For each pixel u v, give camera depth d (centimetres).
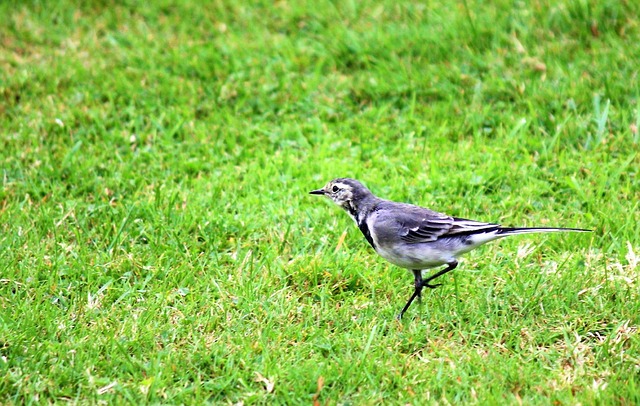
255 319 1052
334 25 1752
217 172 1379
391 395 921
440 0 1775
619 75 1503
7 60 1700
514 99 1503
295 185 1336
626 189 1280
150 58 1681
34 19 1841
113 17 1848
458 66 1583
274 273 1138
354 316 1070
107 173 1379
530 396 909
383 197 1299
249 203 1301
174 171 1388
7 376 924
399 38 1673
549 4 1667
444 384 927
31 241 1194
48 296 1097
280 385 929
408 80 1555
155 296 1091
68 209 1269
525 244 1188
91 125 1492
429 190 1314
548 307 1057
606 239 1202
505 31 1653
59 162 1393
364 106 1544
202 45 1733
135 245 1203
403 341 1010
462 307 1064
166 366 950
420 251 1035
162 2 1881
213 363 966
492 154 1368
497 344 998
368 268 1155
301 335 1019
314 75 1600
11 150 1414
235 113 1531
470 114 1464
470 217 1262
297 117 1518
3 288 1100
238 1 1862
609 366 952
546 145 1396
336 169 1358
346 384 935
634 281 1089
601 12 1633
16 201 1295
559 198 1292
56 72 1634
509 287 1089
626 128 1392
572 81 1495
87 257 1168
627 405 876
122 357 974
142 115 1516
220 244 1205
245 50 1692
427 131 1463
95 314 1056
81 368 947
